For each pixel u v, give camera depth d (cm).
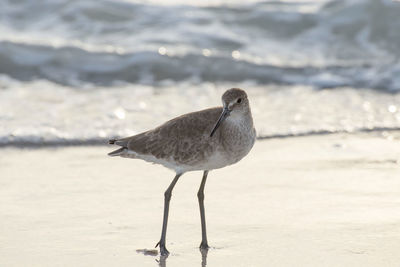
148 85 2002
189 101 1798
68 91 1881
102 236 898
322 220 961
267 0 2755
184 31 2478
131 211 1008
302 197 1077
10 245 857
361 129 1564
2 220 955
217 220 966
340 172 1228
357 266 782
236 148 844
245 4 2692
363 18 2539
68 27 2511
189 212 1004
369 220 958
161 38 2433
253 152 1376
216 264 801
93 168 1259
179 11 2598
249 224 947
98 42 2411
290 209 1015
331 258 809
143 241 881
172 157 858
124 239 888
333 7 2609
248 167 1264
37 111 1636
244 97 840
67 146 1412
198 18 2556
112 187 1138
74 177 1198
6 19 2528
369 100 1838
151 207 1030
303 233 905
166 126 873
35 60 2127
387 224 939
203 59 2180
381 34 2491
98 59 2155
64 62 2139
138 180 1185
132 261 810
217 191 1114
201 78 2100
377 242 866
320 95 1900
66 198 1071
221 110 863
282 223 950
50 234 902
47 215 983
